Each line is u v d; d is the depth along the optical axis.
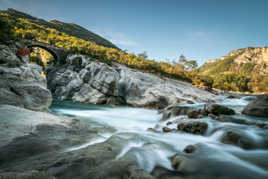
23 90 15.50
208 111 12.77
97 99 38.69
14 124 7.84
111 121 16.94
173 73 73.25
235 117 11.92
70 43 72.94
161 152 6.16
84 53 62.38
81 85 42.53
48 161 4.40
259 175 4.20
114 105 39.12
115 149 5.83
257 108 13.63
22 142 5.88
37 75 22.23
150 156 5.59
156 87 39.28
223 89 90.25
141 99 37.47
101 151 5.32
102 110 27.86
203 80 77.81
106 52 78.00
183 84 57.38
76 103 36.66
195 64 98.88
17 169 3.94
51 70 53.41
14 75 17.44
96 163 4.48
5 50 30.95
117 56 77.88
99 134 9.27
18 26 73.75
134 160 4.98
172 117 15.88
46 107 16.05
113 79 40.53
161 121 16.83
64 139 6.73
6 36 47.41
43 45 53.91
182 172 4.50
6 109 10.28
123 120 18.20
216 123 9.50
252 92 108.69
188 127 9.62
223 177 4.10
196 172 4.38
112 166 4.39
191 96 37.44
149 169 4.77
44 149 5.46
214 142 7.17
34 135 6.89
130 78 42.22
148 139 7.90
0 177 3.19
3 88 14.19
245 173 4.28
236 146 6.43
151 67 69.50
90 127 10.70
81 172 3.98
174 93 37.53
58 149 5.65
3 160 4.53
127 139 7.36
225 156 5.41
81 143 6.61
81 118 17.50
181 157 5.18
